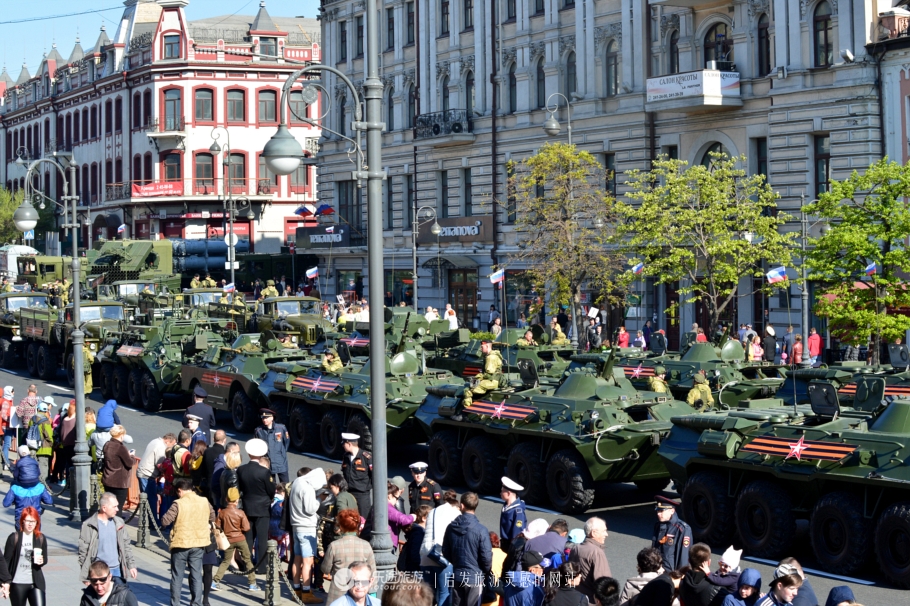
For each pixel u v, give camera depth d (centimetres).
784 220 3347
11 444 2450
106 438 2031
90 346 3525
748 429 1639
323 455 2459
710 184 3359
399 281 5428
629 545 1678
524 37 4597
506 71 4741
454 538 1189
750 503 1591
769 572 1511
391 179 5469
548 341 3005
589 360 2448
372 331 1159
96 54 7938
